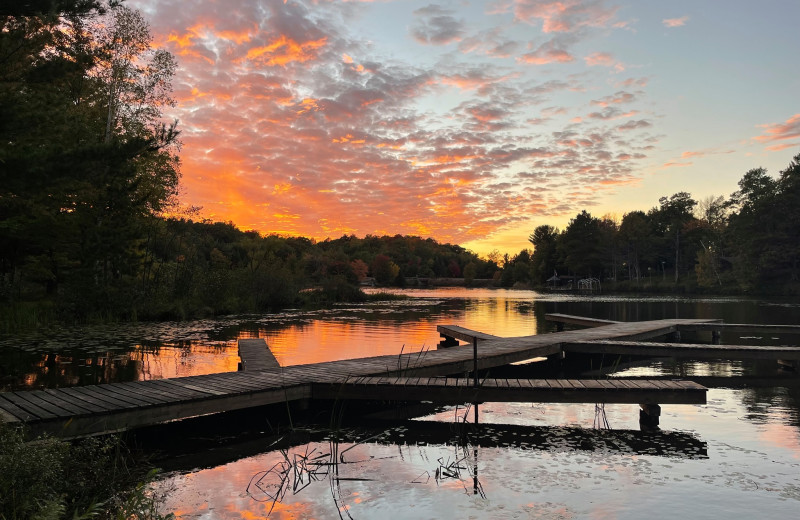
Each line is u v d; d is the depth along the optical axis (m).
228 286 27.61
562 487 4.87
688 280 75.19
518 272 107.62
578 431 6.89
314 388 7.98
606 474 5.24
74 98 20.53
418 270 107.25
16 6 7.59
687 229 83.88
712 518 4.21
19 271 24.58
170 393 7.04
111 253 19.19
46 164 7.46
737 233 63.31
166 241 29.39
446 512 4.31
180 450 6.13
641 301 44.62
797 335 19.19
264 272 32.75
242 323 21.09
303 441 6.50
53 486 3.99
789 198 57.94
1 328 16.94
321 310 29.61
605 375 11.56
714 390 9.70
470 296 55.44
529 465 5.52
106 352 12.76
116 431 5.88
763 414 7.77
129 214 19.92
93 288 19.73
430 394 7.86
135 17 21.78
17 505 3.43
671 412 7.89
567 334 15.05
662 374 11.66
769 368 12.49
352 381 8.02
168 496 4.67
